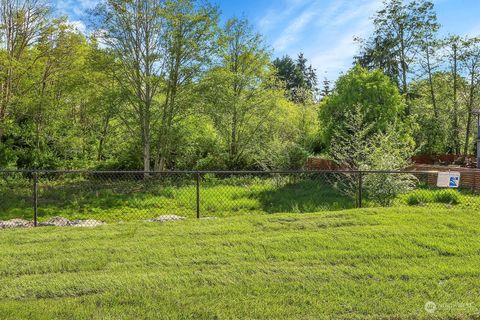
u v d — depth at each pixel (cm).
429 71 2419
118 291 341
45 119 1777
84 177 1600
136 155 1895
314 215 638
